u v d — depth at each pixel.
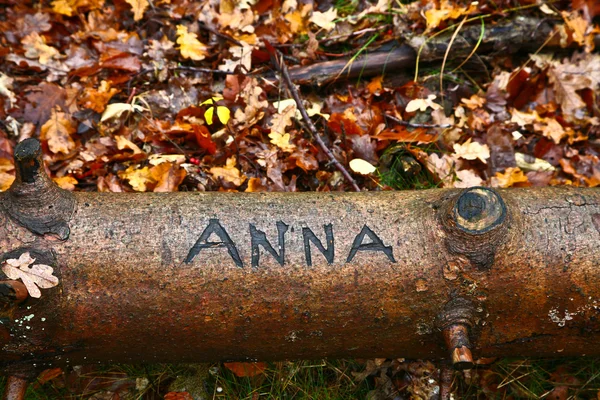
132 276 1.85
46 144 2.86
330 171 2.94
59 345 1.91
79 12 3.35
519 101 3.30
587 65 3.31
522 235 1.94
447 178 2.95
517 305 1.97
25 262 1.75
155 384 2.46
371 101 3.20
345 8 3.50
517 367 2.55
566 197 2.05
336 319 1.96
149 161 2.86
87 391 2.42
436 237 1.93
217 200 2.00
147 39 3.33
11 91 3.02
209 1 3.40
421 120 3.20
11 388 1.97
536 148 3.14
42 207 1.83
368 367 2.53
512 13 3.33
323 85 3.26
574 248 1.94
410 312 1.96
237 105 3.03
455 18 3.29
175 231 1.90
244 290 1.90
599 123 3.22
